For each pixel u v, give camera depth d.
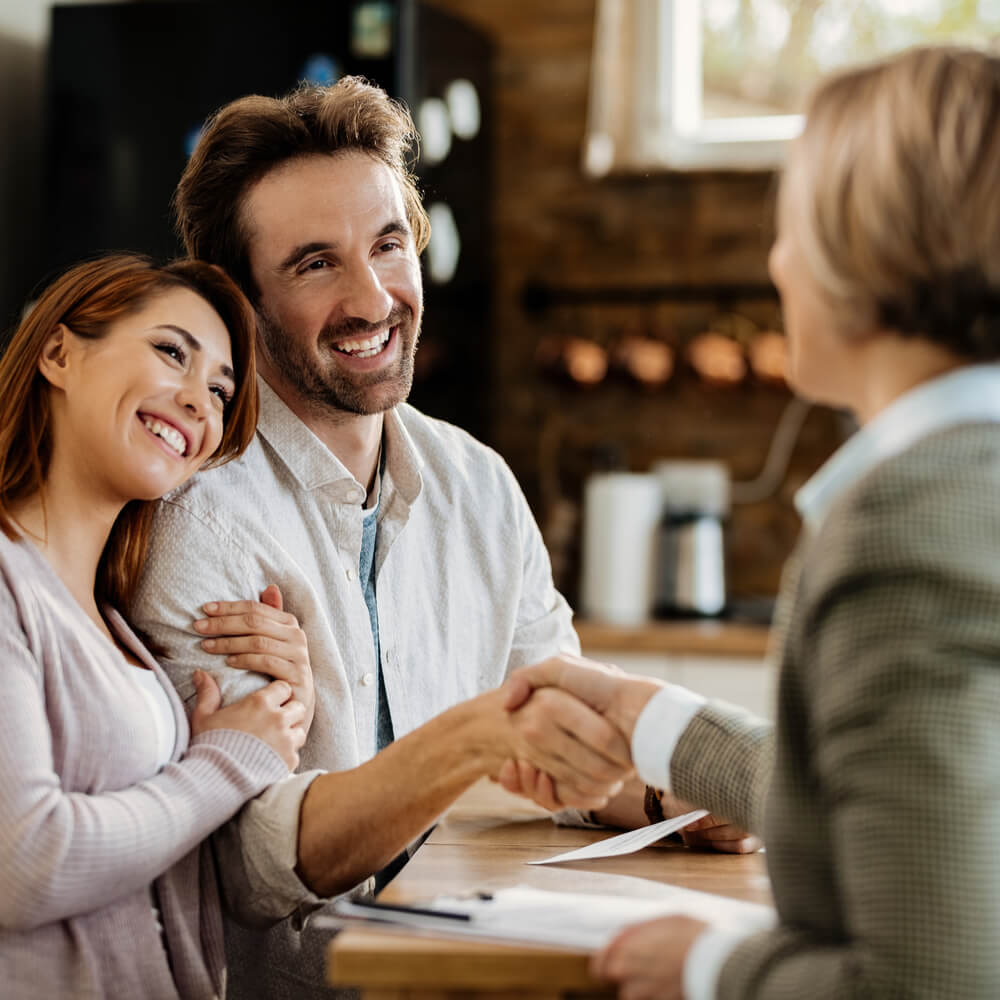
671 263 3.28
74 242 2.89
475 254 3.18
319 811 1.25
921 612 0.73
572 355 3.21
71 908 1.13
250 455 1.49
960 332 0.81
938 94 0.81
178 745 1.29
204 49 2.82
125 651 1.33
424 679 1.60
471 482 1.70
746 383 3.19
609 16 3.27
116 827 1.14
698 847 1.30
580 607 3.17
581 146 3.31
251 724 1.31
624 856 1.26
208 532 1.40
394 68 2.72
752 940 0.81
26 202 3.07
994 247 0.79
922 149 0.80
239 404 1.41
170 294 1.32
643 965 0.85
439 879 1.14
